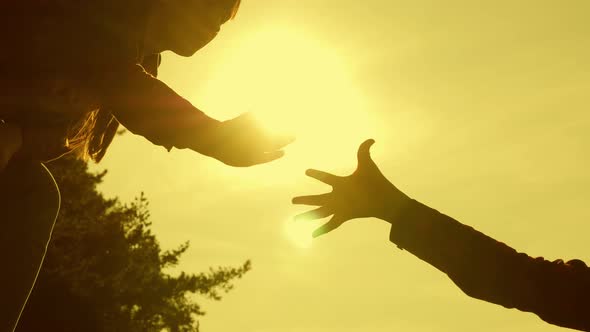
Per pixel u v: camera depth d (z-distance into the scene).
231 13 2.24
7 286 2.17
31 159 2.21
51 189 2.24
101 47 2.07
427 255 1.83
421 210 1.84
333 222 1.85
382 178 1.86
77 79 2.08
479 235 1.83
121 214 29.83
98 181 29.19
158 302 31.27
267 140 1.89
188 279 32.25
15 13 2.08
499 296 1.80
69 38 2.06
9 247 2.17
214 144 1.91
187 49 2.21
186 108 1.96
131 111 2.01
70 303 27.05
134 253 30.00
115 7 2.09
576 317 1.76
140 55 2.15
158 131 1.96
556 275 1.78
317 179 1.87
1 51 2.08
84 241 28.81
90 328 27.44
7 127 2.08
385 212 1.84
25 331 26.42
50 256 27.42
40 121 2.14
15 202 2.18
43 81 2.08
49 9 2.08
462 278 1.82
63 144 2.21
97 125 2.33
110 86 2.04
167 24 2.16
